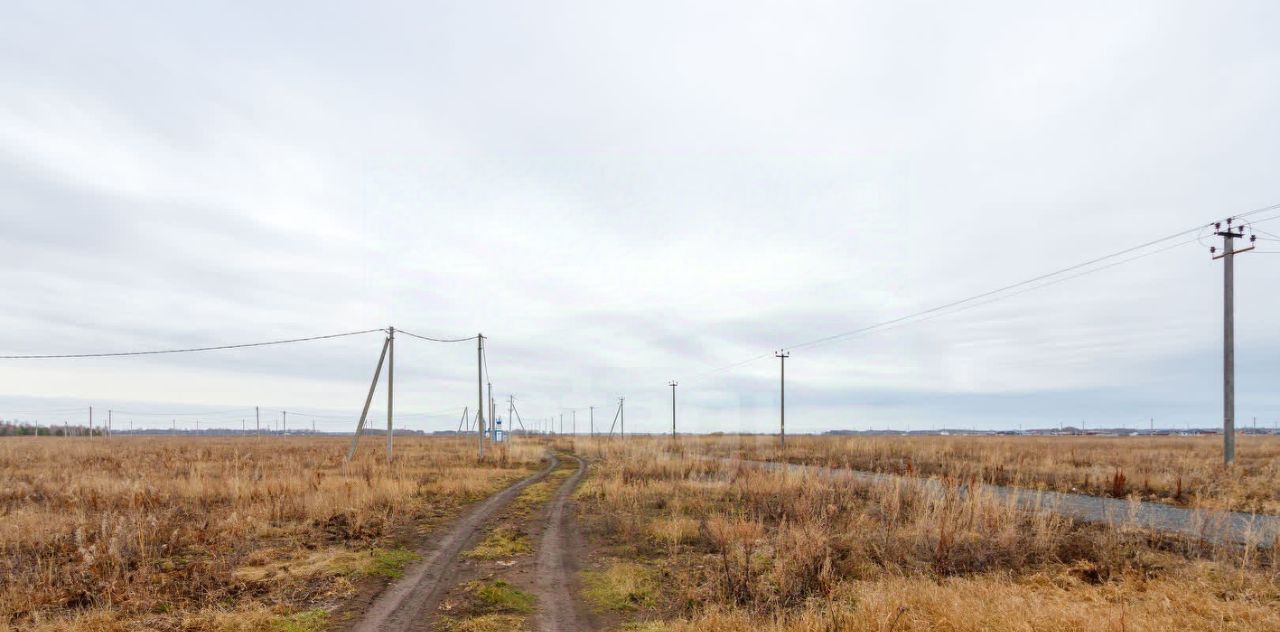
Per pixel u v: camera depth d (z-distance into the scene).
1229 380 23.20
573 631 7.73
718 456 37.56
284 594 9.21
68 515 14.83
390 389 34.88
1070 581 8.70
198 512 15.78
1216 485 18.00
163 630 7.67
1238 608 7.20
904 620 7.04
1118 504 15.53
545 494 21.28
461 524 15.30
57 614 8.23
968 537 10.38
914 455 33.53
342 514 15.56
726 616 7.80
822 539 10.52
